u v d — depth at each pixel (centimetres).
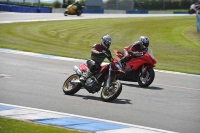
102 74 4038
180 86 5397
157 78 6097
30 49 8738
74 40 11238
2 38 10262
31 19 15075
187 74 6894
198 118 3512
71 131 2786
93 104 3816
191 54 10081
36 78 5156
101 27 14275
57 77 5375
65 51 9106
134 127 3028
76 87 4169
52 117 3195
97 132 2827
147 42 5191
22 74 5394
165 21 17025
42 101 3831
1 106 3488
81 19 16575
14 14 16438
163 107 3900
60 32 12444
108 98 3928
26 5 19225
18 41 10056
